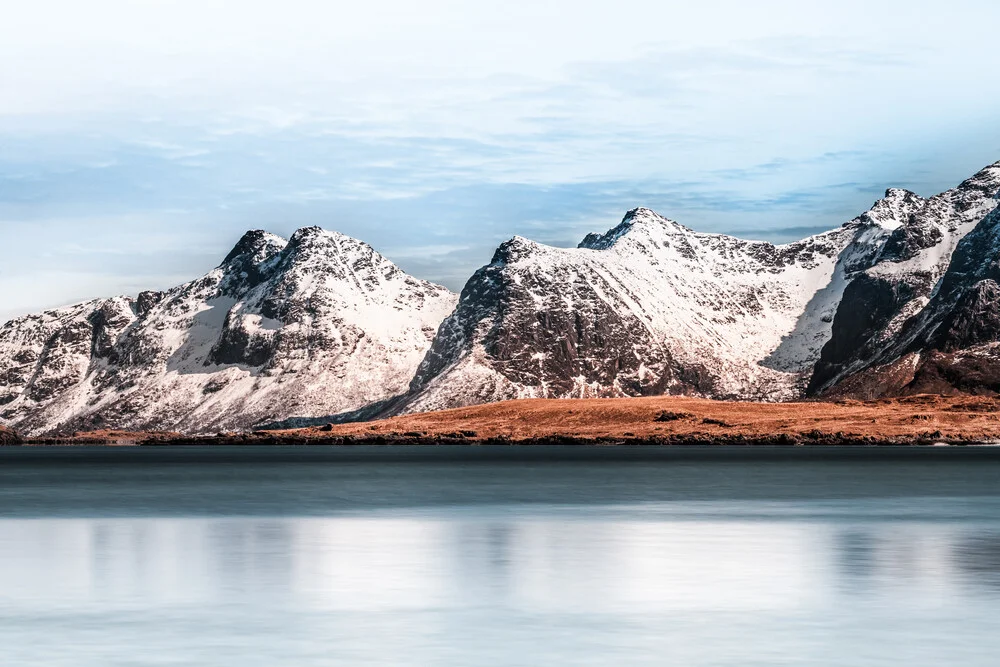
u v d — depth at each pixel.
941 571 66.19
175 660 44.19
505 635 48.56
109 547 80.94
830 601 56.16
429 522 100.88
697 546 80.19
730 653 44.94
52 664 43.66
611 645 46.50
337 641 47.47
